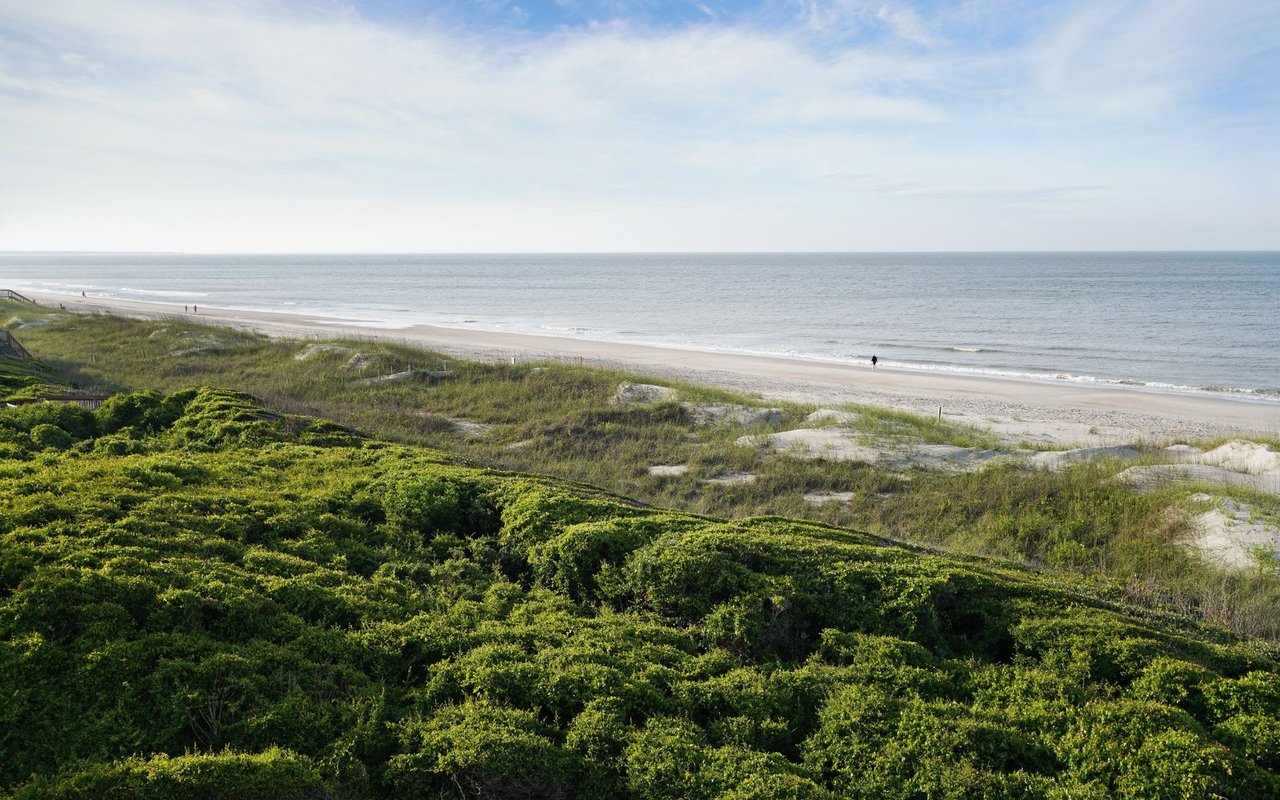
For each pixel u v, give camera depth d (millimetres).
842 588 9172
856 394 32969
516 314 75375
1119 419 28406
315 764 5852
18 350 29031
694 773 6051
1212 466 18375
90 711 5887
